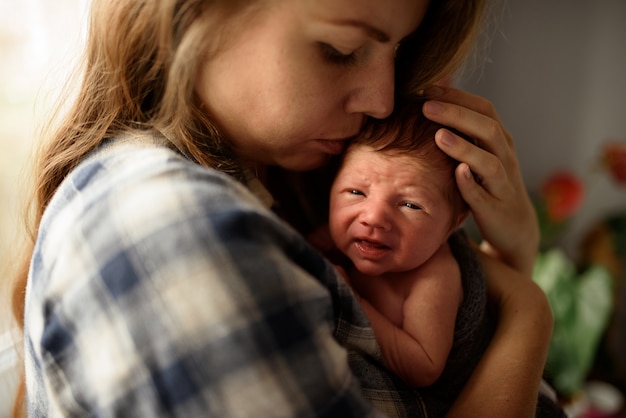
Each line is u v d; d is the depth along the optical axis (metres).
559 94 2.29
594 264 2.29
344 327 0.60
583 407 1.97
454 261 0.79
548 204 2.11
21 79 1.13
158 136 0.60
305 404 0.47
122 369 0.47
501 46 2.26
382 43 0.60
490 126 0.77
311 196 0.85
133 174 0.52
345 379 0.50
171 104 0.60
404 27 0.60
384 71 0.63
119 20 0.61
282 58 0.57
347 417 0.49
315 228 0.85
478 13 0.72
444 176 0.76
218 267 0.46
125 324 0.47
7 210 1.08
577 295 2.05
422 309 0.74
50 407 0.55
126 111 0.63
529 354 0.74
